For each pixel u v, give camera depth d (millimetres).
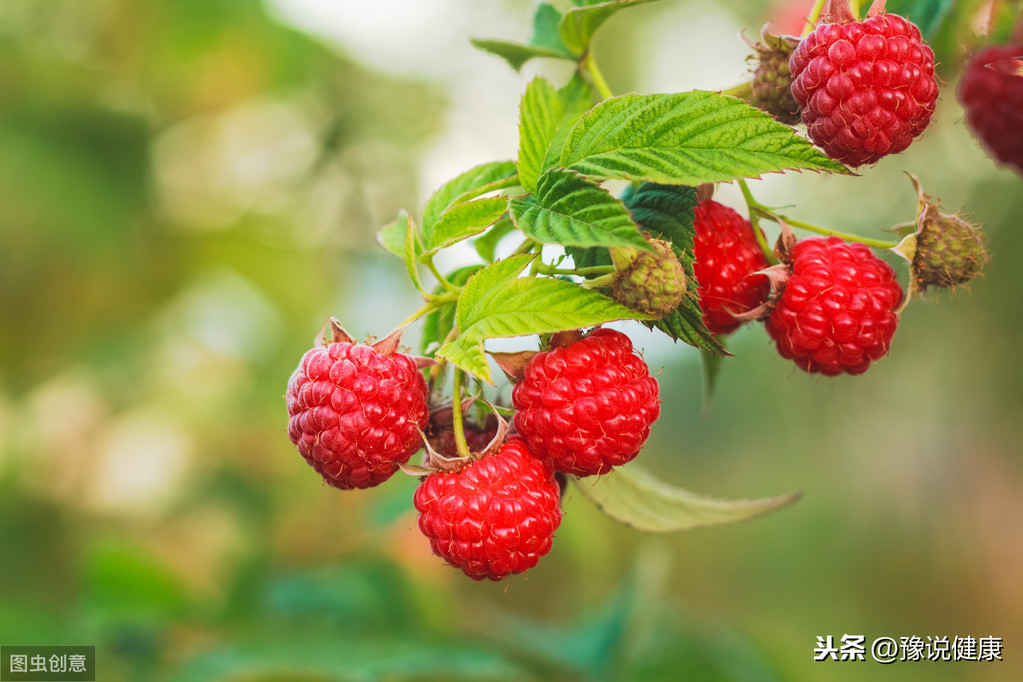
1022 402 1037
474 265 407
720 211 406
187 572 687
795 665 558
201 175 951
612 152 384
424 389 396
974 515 1133
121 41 871
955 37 437
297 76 947
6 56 814
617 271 382
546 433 389
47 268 816
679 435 1343
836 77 385
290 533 707
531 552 389
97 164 839
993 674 1003
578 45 416
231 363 807
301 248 976
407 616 512
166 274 891
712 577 1230
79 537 752
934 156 993
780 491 1266
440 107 1052
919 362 1118
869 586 1182
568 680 490
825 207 1046
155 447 760
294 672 498
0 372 815
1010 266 999
